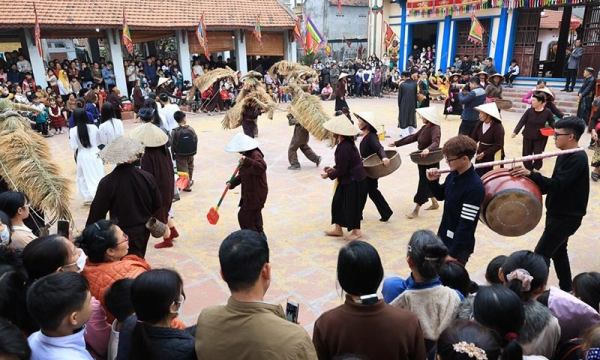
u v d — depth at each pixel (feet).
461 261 12.03
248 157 16.96
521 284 8.25
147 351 6.59
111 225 10.09
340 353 7.09
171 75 62.08
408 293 8.45
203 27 58.59
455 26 68.49
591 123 34.06
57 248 9.18
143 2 61.16
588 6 53.67
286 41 72.79
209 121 52.11
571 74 52.26
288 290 15.16
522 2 57.93
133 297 6.87
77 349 7.22
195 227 20.79
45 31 54.75
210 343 6.32
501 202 12.34
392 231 19.80
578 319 8.35
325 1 96.02
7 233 10.66
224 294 15.15
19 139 15.42
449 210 12.44
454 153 11.73
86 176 23.22
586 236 18.94
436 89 64.85
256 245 6.58
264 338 6.03
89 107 40.55
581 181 12.70
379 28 80.74
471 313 8.04
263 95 31.53
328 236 19.45
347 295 7.32
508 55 61.98
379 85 74.18
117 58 58.23
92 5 56.90
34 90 50.44
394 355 6.93
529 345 7.65
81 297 7.09
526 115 26.89
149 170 17.46
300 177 28.17
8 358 6.08
